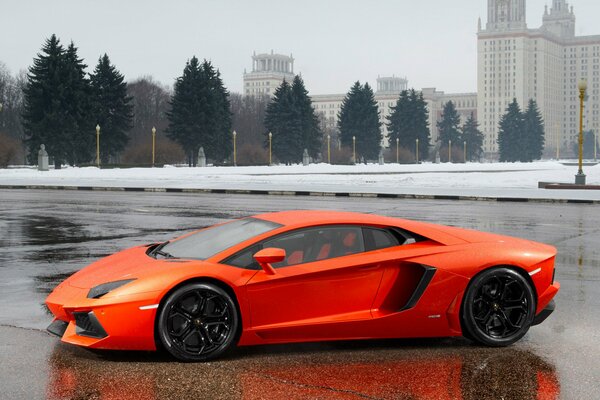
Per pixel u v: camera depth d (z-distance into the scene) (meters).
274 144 103.00
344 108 120.56
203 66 91.25
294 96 103.69
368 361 5.48
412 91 139.88
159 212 19.52
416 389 4.80
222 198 26.00
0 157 66.56
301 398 4.59
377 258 5.81
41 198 25.66
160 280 5.33
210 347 5.41
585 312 7.25
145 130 122.31
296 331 5.63
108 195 27.77
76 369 5.18
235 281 5.45
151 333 5.29
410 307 5.79
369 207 21.45
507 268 5.98
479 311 5.93
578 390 4.81
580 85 33.84
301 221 5.93
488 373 5.18
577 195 26.58
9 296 7.89
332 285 5.70
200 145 85.00
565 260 10.79
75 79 70.75
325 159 122.12
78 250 11.70
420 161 142.75
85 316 5.46
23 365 5.27
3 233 14.23
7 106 109.75
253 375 5.08
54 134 69.38
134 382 4.89
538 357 5.62
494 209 20.98
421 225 6.21
